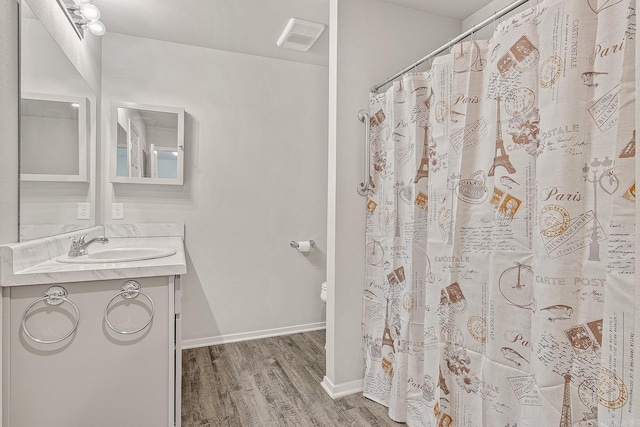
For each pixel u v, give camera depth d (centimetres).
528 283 119
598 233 99
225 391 202
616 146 94
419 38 211
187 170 266
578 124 102
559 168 105
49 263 142
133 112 247
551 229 106
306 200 304
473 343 138
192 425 171
